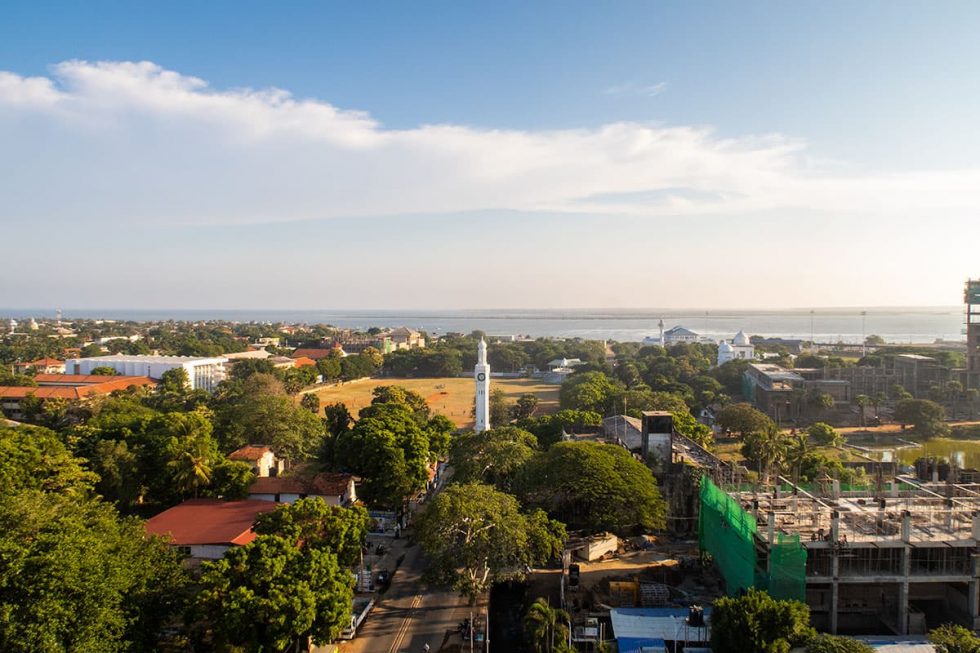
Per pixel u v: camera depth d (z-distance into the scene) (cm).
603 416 19200
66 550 5512
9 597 5241
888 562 7719
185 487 10612
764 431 13838
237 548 6588
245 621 5991
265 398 14600
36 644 5038
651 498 9969
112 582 5659
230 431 13825
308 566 6556
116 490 10338
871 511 8300
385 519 11075
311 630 6419
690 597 8219
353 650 7088
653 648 6750
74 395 19475
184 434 11300
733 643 6234
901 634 7569
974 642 5819
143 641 6025
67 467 9119
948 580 7600
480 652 6994
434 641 7294
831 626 7606
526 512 9538
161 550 6894
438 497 8100
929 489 9569
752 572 7375
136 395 19400
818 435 17762
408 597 8412
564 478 10062
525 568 8631
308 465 14550
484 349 16900
